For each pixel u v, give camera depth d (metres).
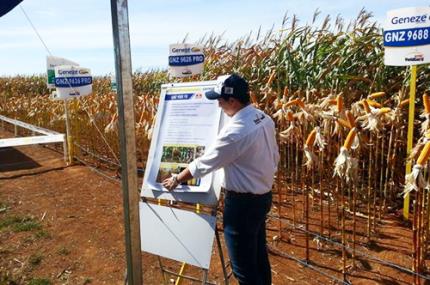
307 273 3.59
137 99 7.51
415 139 4.78
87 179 7.05
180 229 2.87
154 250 2.97
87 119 8.76
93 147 8.59
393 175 4.59
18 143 8.25
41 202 5.88
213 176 2.76
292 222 4.61
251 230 2.62
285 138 4.35
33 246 4.40
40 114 12.15
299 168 5.47
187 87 3.06
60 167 8.08
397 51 3.94
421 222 3.16
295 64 5.95
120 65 1.90
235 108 2.58
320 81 5.62
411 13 3.78
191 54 6.52
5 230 4.84
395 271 3.47
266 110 5.14
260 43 7.56
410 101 3.99
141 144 6.77
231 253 2.69
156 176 2.99
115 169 7.58
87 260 4.05
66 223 5.02
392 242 3.96
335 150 4.40
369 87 5.20
